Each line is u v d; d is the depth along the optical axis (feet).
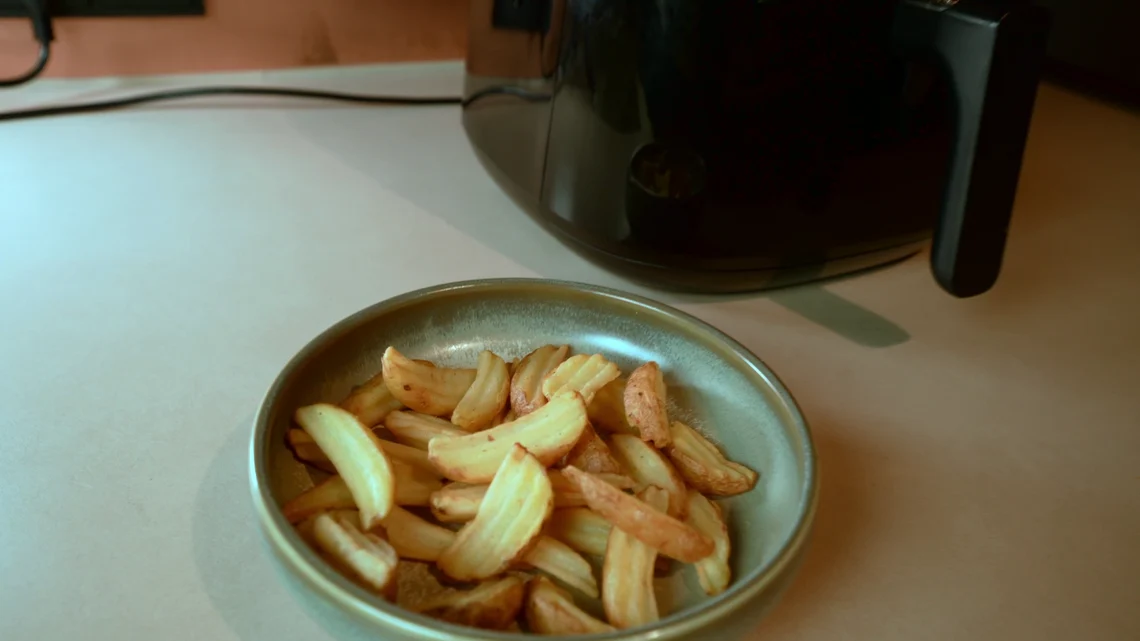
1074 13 3.17
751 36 1.61
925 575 1.41
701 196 1.76
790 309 2.01
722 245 1.83
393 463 1.38
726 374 1.57
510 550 1.25
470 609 1.19
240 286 1.97
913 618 1.34
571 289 1.68
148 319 1.85
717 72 1.64
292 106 2.84
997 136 1.51
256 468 1.24
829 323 1.97
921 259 2.24
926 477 1.59
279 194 2.34
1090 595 1.40
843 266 1.98
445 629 1.06
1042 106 3.10
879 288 2.11
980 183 1.54
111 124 2.62
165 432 1.57
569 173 1.88
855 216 1.86
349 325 1.55
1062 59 3.27
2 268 1.96
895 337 1.94
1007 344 1.95
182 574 1.33
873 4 1.60
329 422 1.37
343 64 3.05
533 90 1.94
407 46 3.09
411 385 1.48
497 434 1.37
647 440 1.44
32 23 2.66
